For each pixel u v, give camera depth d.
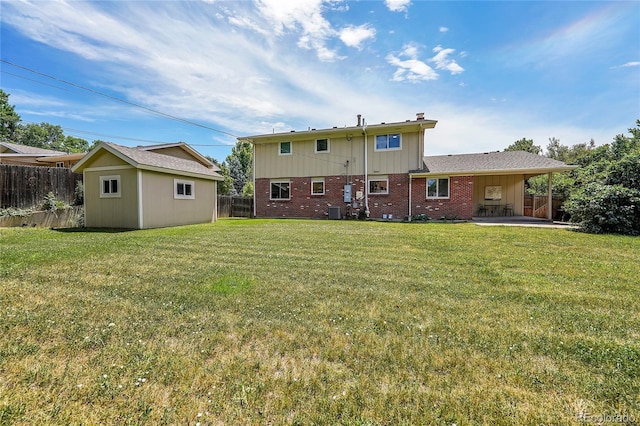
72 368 1.96
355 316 2.82
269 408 1.64
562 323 2.70
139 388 1.78
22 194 11.15
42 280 3.79
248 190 30.55
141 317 2.75
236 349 2.23
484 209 16.69
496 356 2.15
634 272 4.45
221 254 5.52
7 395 1.70
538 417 1.57
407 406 1.66
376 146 15.52
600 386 1.82
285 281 3.88
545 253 5.83
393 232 8.88
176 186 11.30
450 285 3.77
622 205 8.85
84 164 10.36
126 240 6.96
